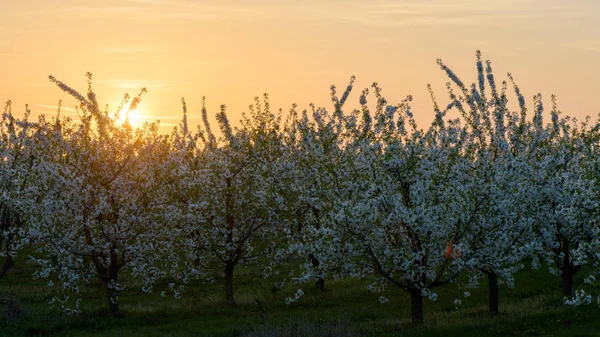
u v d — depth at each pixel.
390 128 23.67
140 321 26.30
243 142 31.39
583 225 24.39
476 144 24.77
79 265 26.84
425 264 22.34
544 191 23.91
